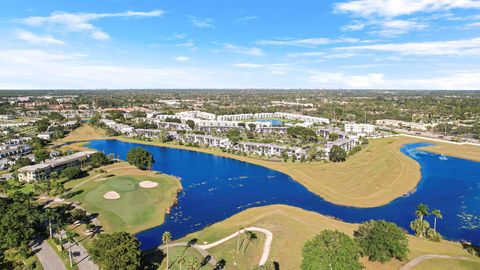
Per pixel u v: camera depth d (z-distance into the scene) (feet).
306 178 574.56
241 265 287.28
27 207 345.31
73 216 376.27
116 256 248.11
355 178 565.53
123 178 534.78
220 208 441.27
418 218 394.11
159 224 386.93
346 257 245.86
